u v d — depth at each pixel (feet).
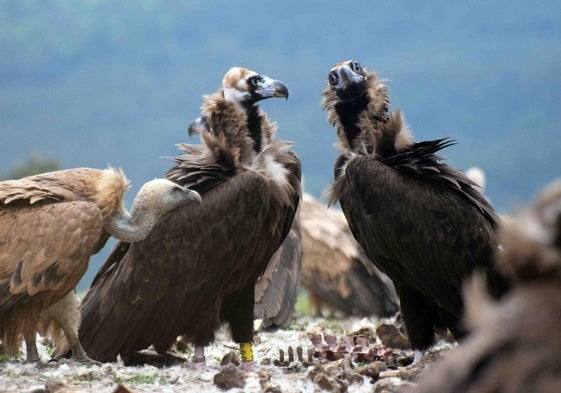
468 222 41.57
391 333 46.19
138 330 42.24
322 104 46.19
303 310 71.87
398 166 43.09
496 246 41.63
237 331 43.91
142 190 41.63
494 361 16.30
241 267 42.88
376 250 42.70
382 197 42.06
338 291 66.49
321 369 36.68
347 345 44.14
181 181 43.50
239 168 43.91
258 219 42.60
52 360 41.16
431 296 42.06
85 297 43.83
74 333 41.06
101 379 37.22
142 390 35.19
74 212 39.32
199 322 42.47
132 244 42.47
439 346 46.29
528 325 16.34
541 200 17.04
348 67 45.14
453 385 16.44
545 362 16.07
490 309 16.98
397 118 43.60
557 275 16.65
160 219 42.39
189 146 45.68
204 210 42.32
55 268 38.88
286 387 35.88
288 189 43.91
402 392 24.50
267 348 47.50
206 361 44.01
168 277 42.19
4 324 39.40
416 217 41.73
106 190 40.98
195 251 42.22
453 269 41.73
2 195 39.11
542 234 16.83
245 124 44.57
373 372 38.29
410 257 41.96
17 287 38.42
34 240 38.73
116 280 42.45
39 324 41.14
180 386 36.35
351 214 44.24
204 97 45.62
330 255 67.05
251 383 36.14
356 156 43.37
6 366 39.22
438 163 43.27
